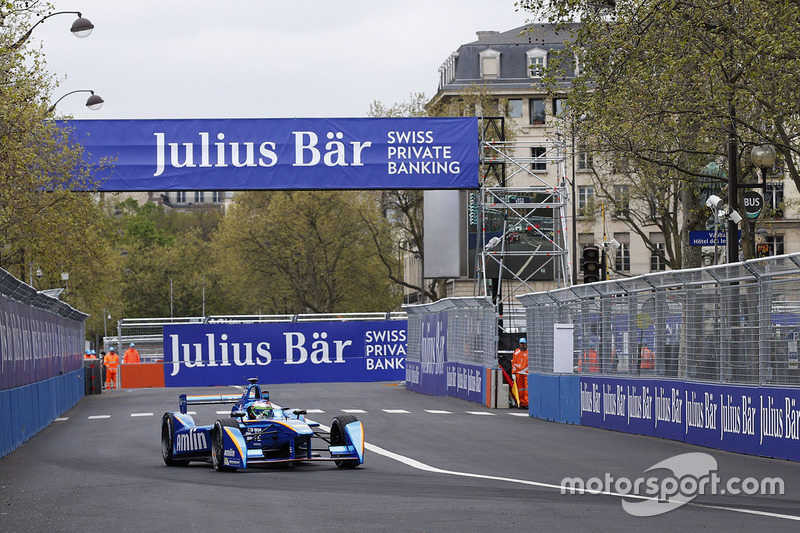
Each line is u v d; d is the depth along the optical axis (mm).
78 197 45500
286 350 61812
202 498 15305
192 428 20125
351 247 100625
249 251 101312
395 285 111000
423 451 22516
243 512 13789
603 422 28953
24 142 37250
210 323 61188
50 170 37375
